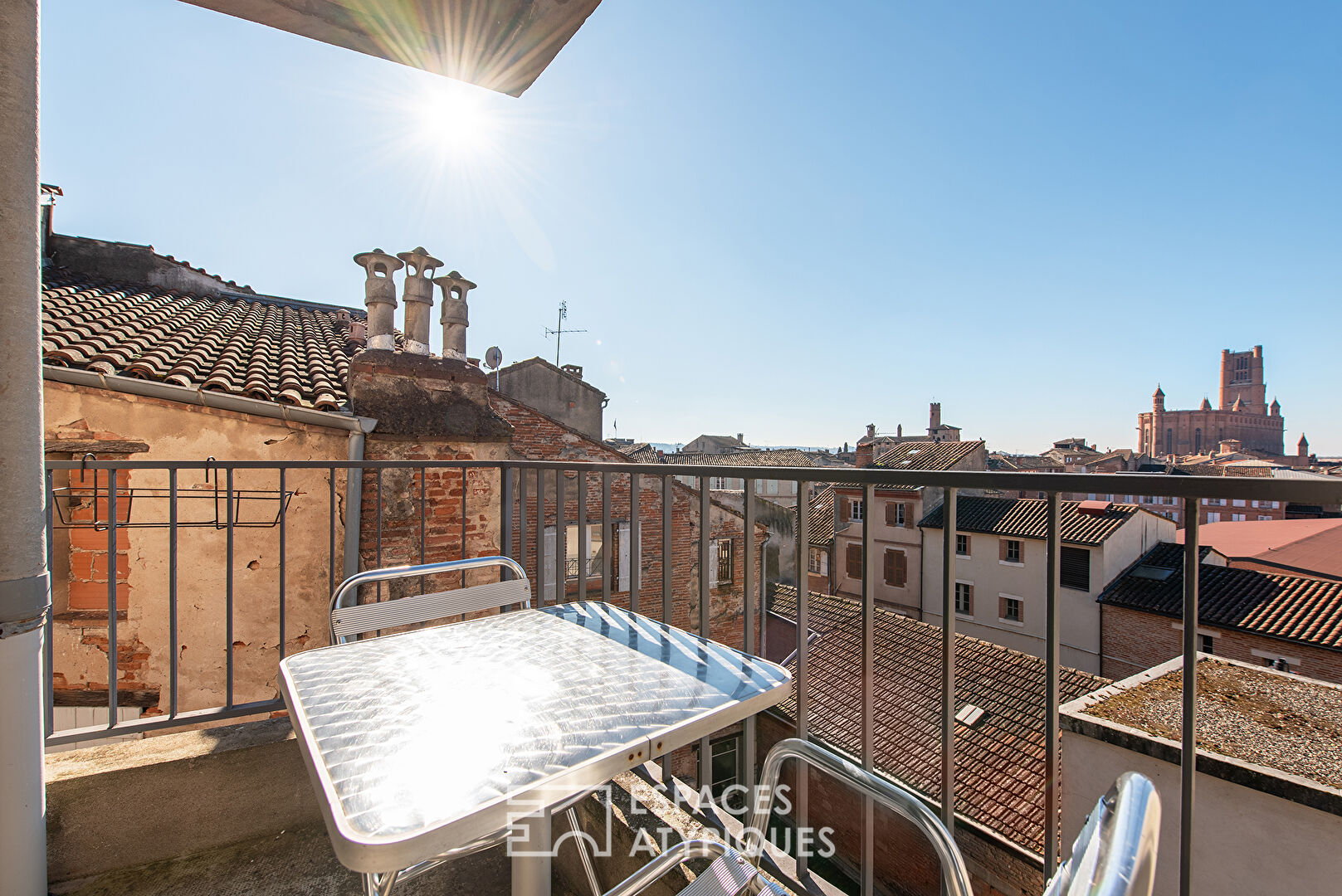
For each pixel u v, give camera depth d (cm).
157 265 1097
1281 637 1409
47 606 151
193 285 1149
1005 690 968
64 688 479
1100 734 229
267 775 195
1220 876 198
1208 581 1686
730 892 90
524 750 86
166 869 179
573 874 180
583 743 88
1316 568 1571
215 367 596
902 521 2405
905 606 2389
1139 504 1956
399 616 154
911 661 1098
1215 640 1541
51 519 199
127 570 483
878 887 917
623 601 982
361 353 538
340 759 83
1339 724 224
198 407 496
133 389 473
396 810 71
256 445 504
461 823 70
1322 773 187
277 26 197
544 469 244
